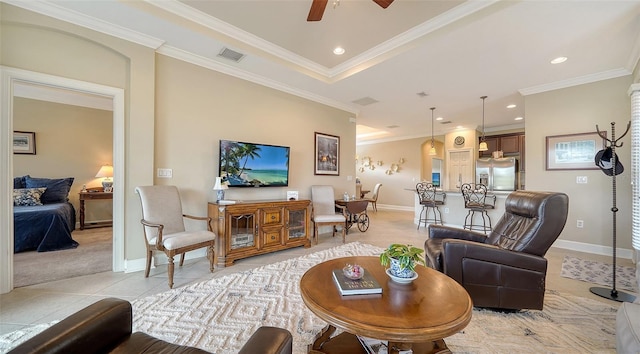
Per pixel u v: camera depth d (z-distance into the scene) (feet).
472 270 6.57
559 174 12.96
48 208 12.29
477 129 23.89
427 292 4.62
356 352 4.78
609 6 7.25
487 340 5.59
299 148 15.01
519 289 6.51
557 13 7.59
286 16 8.92
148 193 9.00
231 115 12.05
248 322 6.12
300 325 6.03
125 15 8.09
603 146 11.50
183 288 7.95
